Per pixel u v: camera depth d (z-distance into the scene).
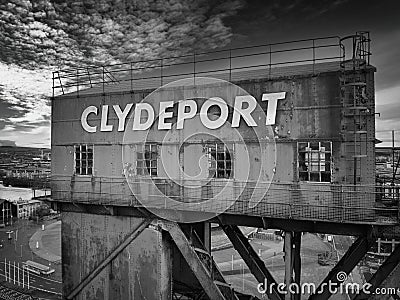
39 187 32.59
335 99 14.91
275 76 16.03
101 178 19.97
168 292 18.39
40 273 52.44
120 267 19.09
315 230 15.05
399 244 14.16
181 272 20.69
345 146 14.77
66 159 21.19
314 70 15.66
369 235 13.70
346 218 14.42
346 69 14.75
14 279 49.38
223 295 16.73
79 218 20.53
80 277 20.36
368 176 14.43
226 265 54.88
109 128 19.84
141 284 18.42
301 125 15.52
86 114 20.56
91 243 20.05
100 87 22.80
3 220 89.12
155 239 18.06
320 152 15.23
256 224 16.28
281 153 15.88
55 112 21.64
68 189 20.92
